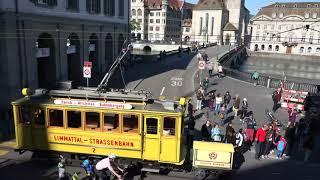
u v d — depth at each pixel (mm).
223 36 135375
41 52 29812
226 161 14398
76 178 13242
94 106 14891
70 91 16016
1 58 24828
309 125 20203
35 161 16312
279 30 138875
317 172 15977
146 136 14734
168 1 143875
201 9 133000
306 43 134125
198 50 80000
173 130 14500
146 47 105438
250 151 18547
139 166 15648
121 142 14977
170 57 64875
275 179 15125
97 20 41750
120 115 14758
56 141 15477
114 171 13578
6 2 24234
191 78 41062
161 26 139750
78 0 36344
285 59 131250
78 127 15359
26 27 26781
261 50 143625
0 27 24391
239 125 22844
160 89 34469
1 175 14719
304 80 85312
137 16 138375
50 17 30516
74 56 37906
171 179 14883
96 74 43250
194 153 14531
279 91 26984
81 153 15469
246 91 34156
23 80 26797
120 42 51875
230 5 139625
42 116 15406
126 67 47969
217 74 44188
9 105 25141
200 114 25234
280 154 17469
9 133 19938
